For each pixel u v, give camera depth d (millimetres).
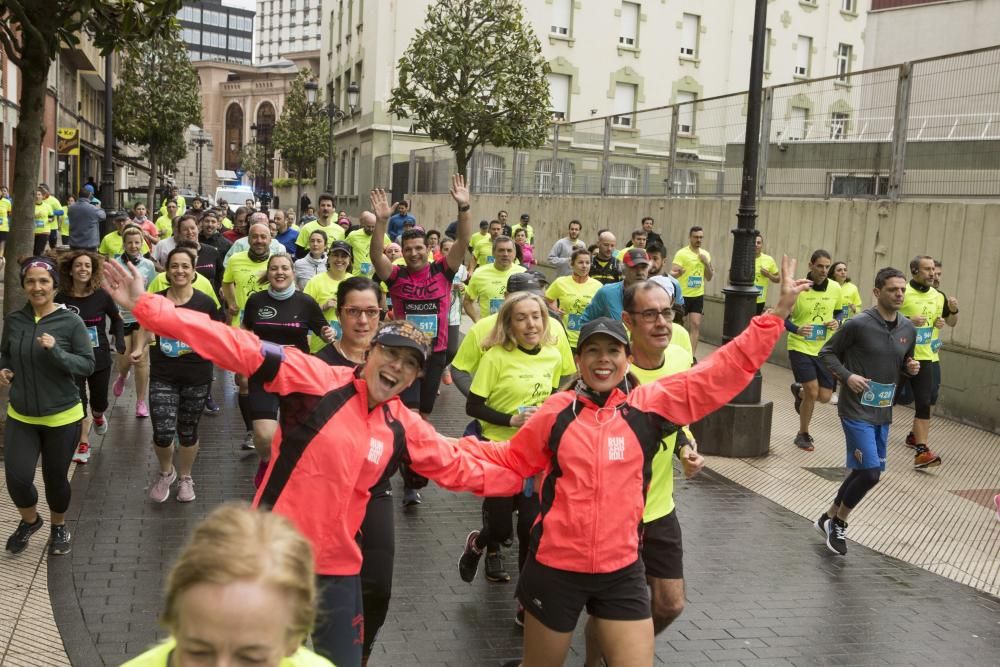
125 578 5789
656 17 41406
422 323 8211
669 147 18688
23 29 8180
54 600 5426
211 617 1464
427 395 8344
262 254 9617
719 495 8320
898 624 5734
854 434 6871
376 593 3938
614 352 3713
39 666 4645
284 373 3541
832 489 8609
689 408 3762
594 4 39906
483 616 5535
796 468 9289
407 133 39844
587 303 9875
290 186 62719
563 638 3750
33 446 5953
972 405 11336
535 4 38750
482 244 17578
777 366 15180
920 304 9359
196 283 8172
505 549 6656
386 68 39375
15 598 5395
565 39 39406
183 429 7223
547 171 24109
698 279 14766
